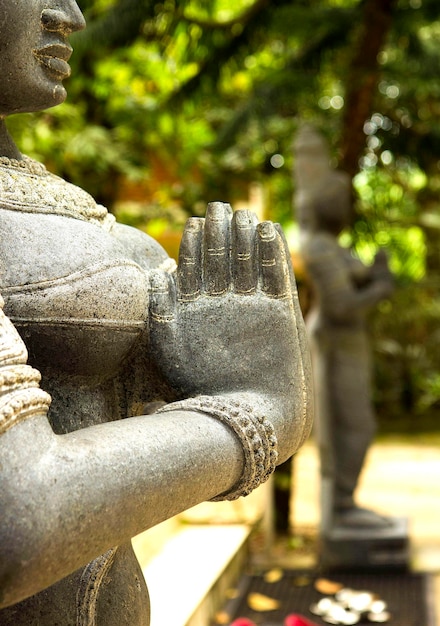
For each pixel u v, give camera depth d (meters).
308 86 5.16
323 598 4.18
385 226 7.20
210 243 1.33
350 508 4.77
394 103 5.51
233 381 1.31
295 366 1.33
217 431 1.19
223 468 1.18
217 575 3.65
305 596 4.23
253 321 1.32
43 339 1.21
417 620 3.88
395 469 7.25
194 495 1.13
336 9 4.99
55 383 1.30
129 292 1.28
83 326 1.22
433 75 5.14
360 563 4.61
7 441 0.97
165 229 5.80
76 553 0.98
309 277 4.79
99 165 5.28
